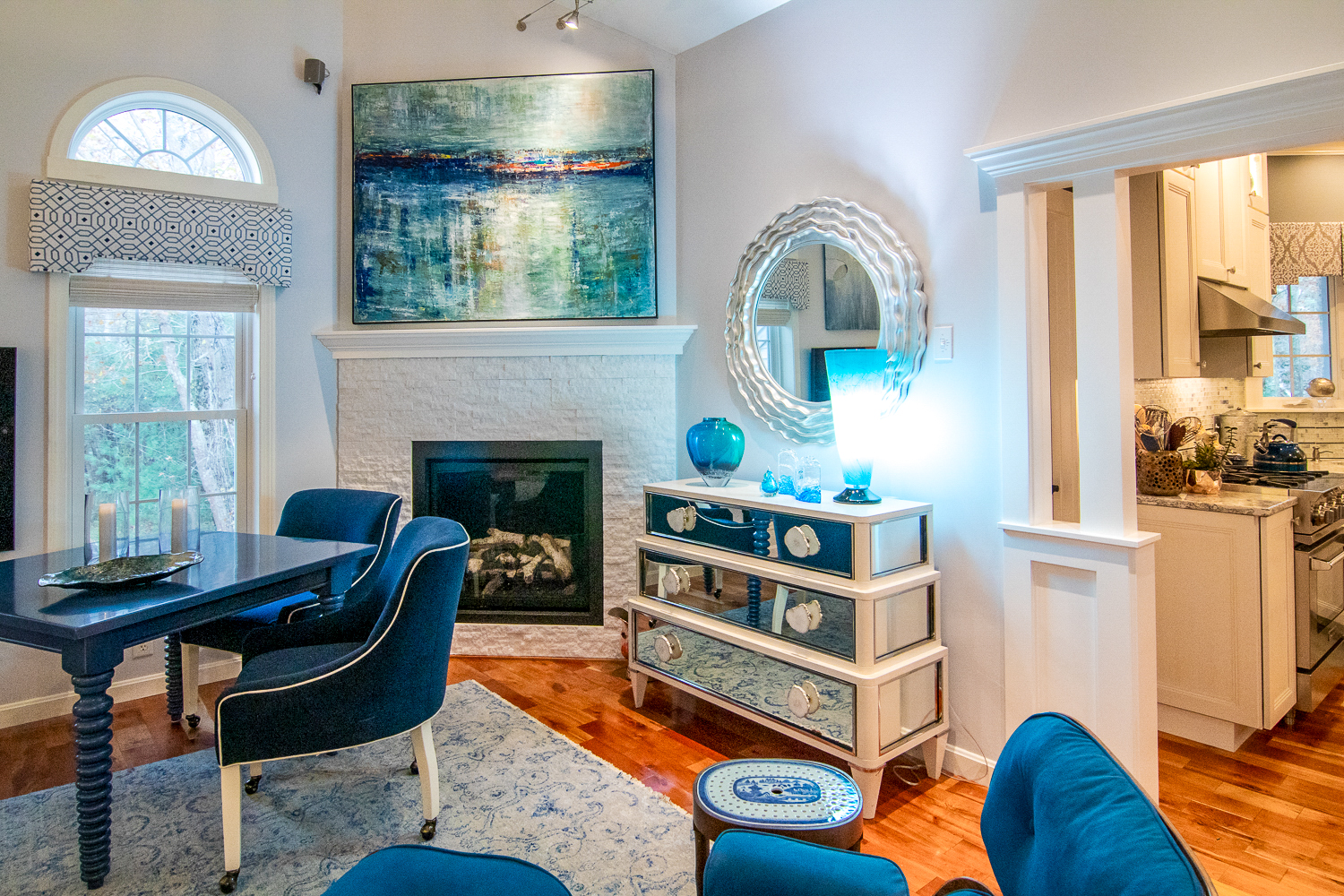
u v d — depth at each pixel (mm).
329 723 1908
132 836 2094
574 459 3617
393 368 3650
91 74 3002
